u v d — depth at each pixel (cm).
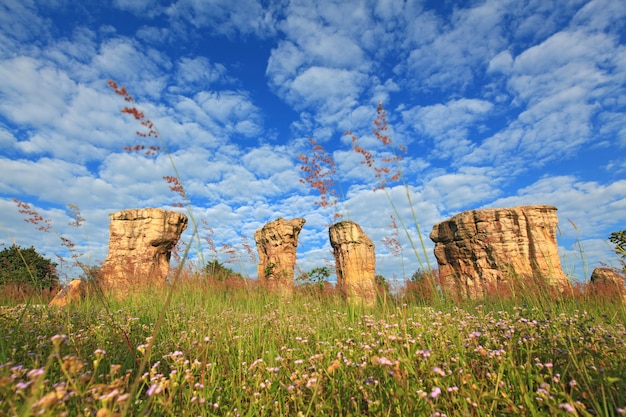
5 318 563
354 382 368
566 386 338
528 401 298
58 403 226
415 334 492
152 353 437
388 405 329
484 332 505
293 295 1214
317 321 730
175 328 641
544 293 816
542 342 416
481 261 2100
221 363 477
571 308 736
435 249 2498
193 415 320
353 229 1617
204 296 1084
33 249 2231
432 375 343
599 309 746
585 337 416
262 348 549
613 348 388
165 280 1310
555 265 2034
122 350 469
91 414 265
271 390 374
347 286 973
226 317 758
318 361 402
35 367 299
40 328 532
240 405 354
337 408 346
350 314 744
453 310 764
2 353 356
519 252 2027
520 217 2109
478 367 397
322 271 1377
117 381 257
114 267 1614
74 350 421
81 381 269
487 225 2106
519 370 352
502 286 1051
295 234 2141
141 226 2050
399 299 873
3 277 1759
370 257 1542
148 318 758
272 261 2036
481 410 308
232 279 1322
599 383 317
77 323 606
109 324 573
